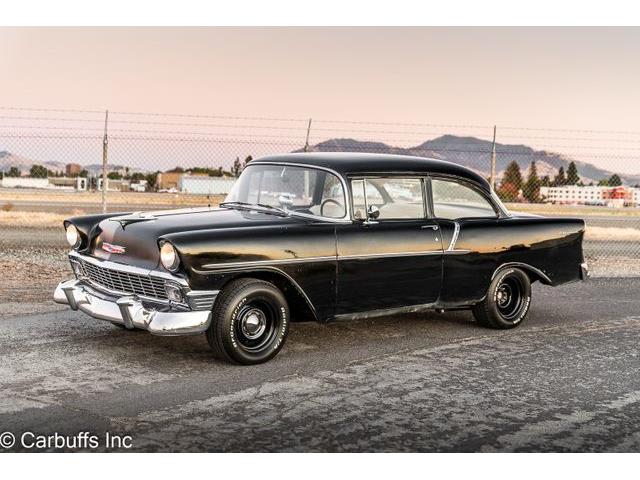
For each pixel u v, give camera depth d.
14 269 10.52
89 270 6.53
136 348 6.42
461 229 7.17
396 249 6.69
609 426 4.79
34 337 6.68
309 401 5.12
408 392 5.41
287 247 6.07
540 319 8.34
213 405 4.97
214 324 5.83
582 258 8.05
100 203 31.19
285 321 6.16
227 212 6.68
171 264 5.64
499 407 5.12
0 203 30.16
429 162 7.25
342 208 6.49
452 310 8.06
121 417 4.68
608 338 7.46
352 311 6.54
